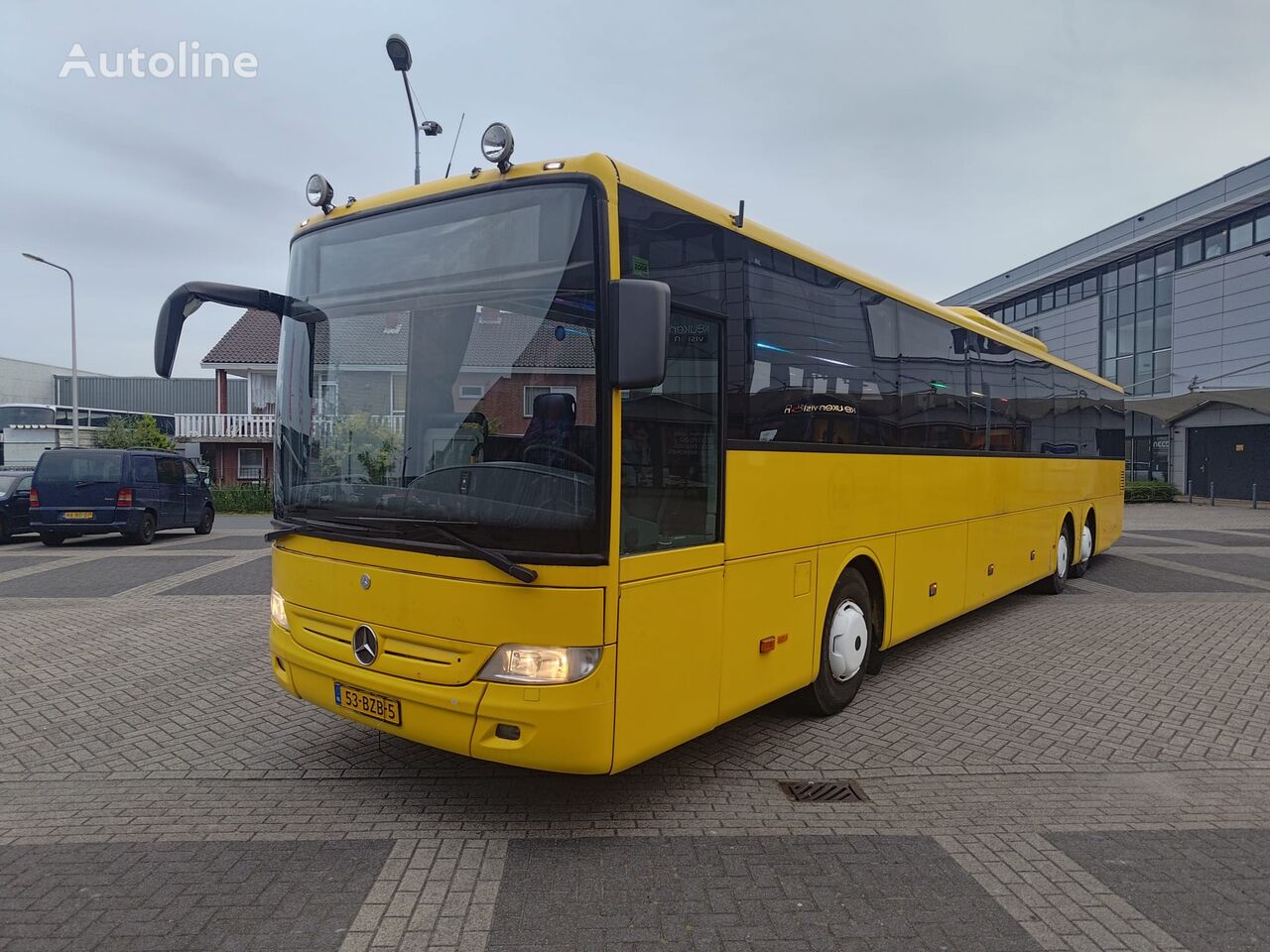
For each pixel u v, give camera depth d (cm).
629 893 340
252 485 3059
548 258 369
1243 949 309
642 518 379
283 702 599
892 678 684
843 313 566
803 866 367
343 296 432
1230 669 715
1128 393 3372
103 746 511
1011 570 892
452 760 490
